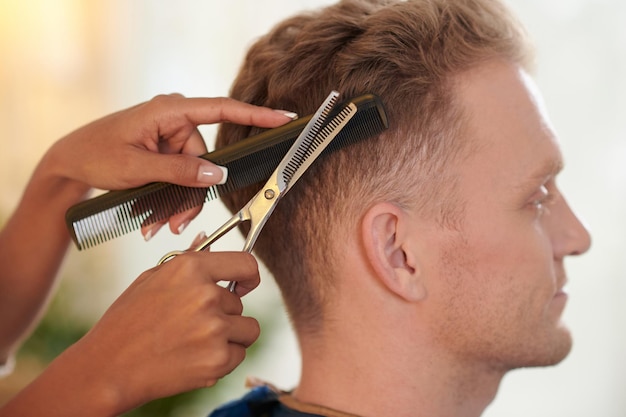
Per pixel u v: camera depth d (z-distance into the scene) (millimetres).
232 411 943
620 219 1870
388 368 828
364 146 799
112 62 2408
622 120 1846
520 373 1998
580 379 1945
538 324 835
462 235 802
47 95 2447
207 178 777
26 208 994
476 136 800
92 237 838
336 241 824
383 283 814
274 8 2260
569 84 1874
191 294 708
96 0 2393
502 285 812
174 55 2367
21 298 1041
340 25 832
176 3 2346
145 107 832
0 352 1090
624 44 1831
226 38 2316
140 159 809
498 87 814
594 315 1911
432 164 796
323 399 855
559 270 880
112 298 2314
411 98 794
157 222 843
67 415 713
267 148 786
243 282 772
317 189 824
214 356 706
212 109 805
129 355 712
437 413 840
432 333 822
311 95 824
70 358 727
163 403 1751
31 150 2459
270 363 2133
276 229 863
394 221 805
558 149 839
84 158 865
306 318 869
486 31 824
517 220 812
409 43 806
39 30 2420
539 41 1873
